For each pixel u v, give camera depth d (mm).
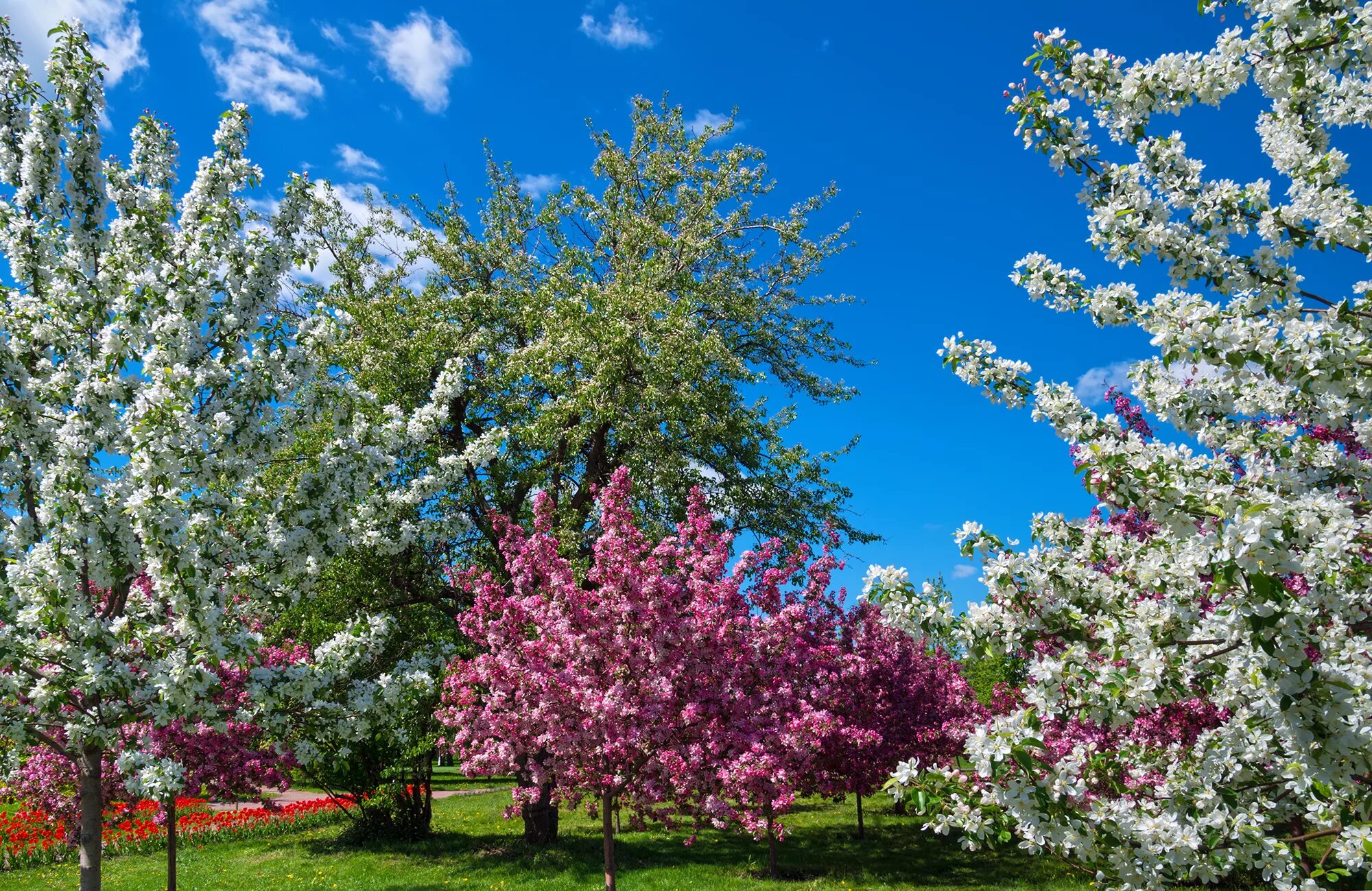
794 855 11883
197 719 6215
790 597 8953
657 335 11758
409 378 12602
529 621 7133
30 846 12312
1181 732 7027
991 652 4090
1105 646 3688
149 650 5934
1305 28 3729
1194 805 3678
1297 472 3785
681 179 14836
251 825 15094
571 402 11648
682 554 7234
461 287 14422
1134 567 3957
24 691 5750
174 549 5363
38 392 6207
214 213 6668
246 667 7047
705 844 12898
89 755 6164
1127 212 3973
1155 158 4207
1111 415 4129
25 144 6508
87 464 6012
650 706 6230
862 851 12117
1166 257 4113
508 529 7324
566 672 6320
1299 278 3850
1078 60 4109
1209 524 3324
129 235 6809
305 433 9672
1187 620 3545
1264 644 3105
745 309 14094
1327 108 4020
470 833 14203
